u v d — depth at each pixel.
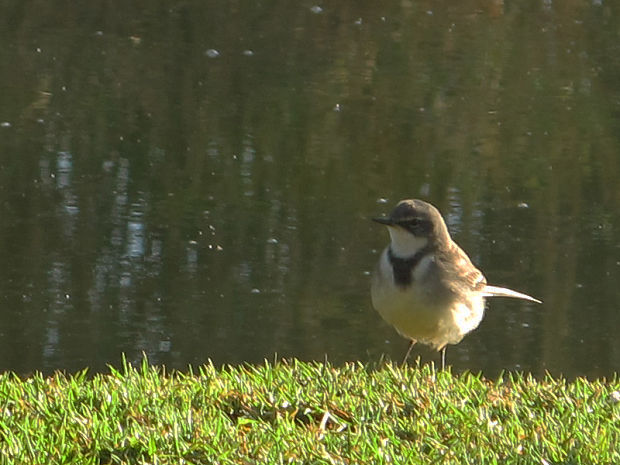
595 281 14.55
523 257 15.08
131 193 16.38
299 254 14.93
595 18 25.50
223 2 25.28
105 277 14.20
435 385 8.59
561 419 7.82
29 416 7.60
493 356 12.84
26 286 13.88
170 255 14.74
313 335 12.94
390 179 17.11
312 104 19.84
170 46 22.58
